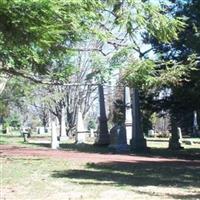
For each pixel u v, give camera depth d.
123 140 31.53
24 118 84.94
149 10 9.17
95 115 87.75
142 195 12.65
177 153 30.05
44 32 5.38
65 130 56.97
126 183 15.15
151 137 66.00
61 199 12.08
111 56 10.90
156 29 9.30
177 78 12.42
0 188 13.96
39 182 15.31
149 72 10.27
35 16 5.17
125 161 23.30
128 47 10.45
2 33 5.39
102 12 8.91
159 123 86.00
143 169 19.47
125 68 10.50
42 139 54.41
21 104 53.47
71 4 5.89
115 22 9.30
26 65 7.43
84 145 39.62
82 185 14.60
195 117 64.81
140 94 30.48
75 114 61.38
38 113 84.31
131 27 9.36
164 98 29.25
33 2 5.00
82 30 7.24
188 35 21.58
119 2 9.21
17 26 5.21
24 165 20.56
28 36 5.41
